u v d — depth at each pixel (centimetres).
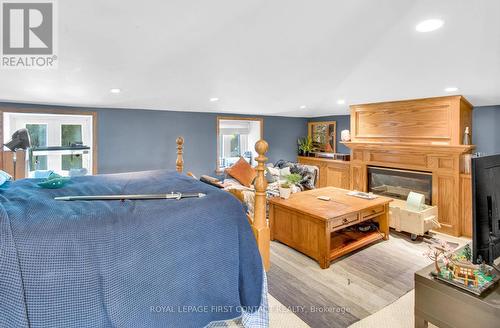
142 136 441
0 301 101
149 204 147
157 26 187
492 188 132
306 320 199
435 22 191
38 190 174
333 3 173
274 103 450
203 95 370
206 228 150
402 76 304
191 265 144
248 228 167
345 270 276
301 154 633
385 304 219
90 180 213
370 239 333
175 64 257
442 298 148
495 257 137
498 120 377
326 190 416
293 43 229
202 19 184
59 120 388
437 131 379
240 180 472
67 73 251
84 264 116
